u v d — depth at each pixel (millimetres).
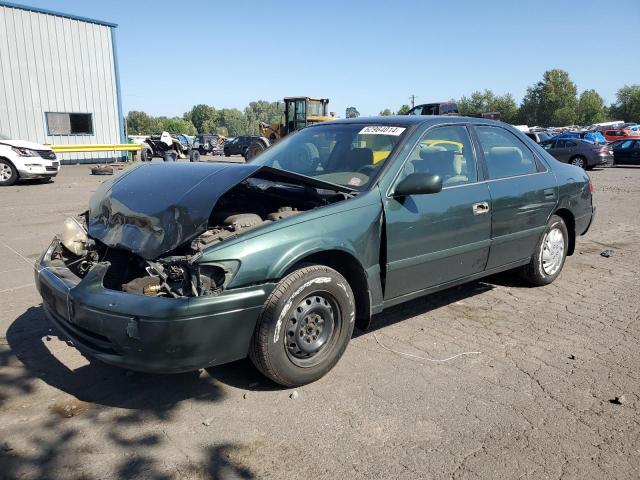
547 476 2615
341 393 3373
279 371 3270
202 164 4102
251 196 4363
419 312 4867
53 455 2725
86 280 3164
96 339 3111
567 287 5676
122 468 2631
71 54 23094
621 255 7230
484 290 5539
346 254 3574
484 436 2938
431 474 2613
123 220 3582
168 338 2861
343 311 3539
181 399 3285
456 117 4691
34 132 22406
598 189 15906
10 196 12289
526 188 4965
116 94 24875
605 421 3105
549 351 4051
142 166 4379
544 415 3158
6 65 21312
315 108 24188
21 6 21359
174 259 3076
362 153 4191
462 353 3986
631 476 2627
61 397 3289
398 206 3857
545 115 109312
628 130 46062
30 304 4875
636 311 4953
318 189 3943
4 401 3229
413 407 3219
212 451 2773
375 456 2748
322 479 2568
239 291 3051
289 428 2982
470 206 4355
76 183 15438
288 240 3260
